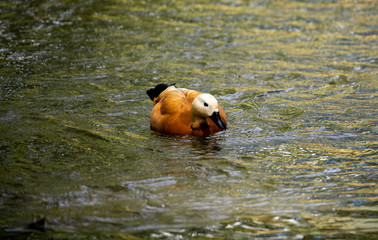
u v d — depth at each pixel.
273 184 12.54
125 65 24.56
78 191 12.05
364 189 12.15
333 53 26.55
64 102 19.38
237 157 14.41
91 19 33.97
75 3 38.97
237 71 23.77
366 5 38.50
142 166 13.67
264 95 20.47
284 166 13.71
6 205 11.30
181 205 11.37
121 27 32.06
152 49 27.44
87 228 10.34
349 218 10.71
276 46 28.09
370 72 23.27
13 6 37.28
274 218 10.77
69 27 31.72
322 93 20.55
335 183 12.55
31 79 22.08
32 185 12.36
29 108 18.59
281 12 36.53
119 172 13.24
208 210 11.14
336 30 31.28
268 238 9.96
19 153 14.45
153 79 22.58
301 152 14.72
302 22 33.50
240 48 27.78
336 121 17.36
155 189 12.22
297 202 11.53
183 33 30.83
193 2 40.19
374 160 13.98
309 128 16.78
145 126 17.19
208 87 21.53
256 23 33.38
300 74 23.22
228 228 10.34
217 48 27.77
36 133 16.12
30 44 27.69
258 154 14.62
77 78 22.44
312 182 12.64
